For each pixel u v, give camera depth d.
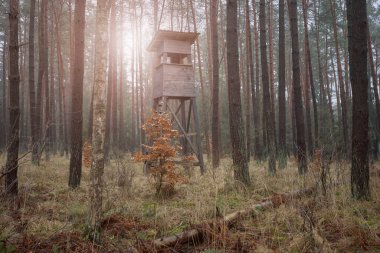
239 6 24.95
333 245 4.45
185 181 8.21
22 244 4.42
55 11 22.84
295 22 11.90
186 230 4.85
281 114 13.09
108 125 16.00
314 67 34.94
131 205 6.67
